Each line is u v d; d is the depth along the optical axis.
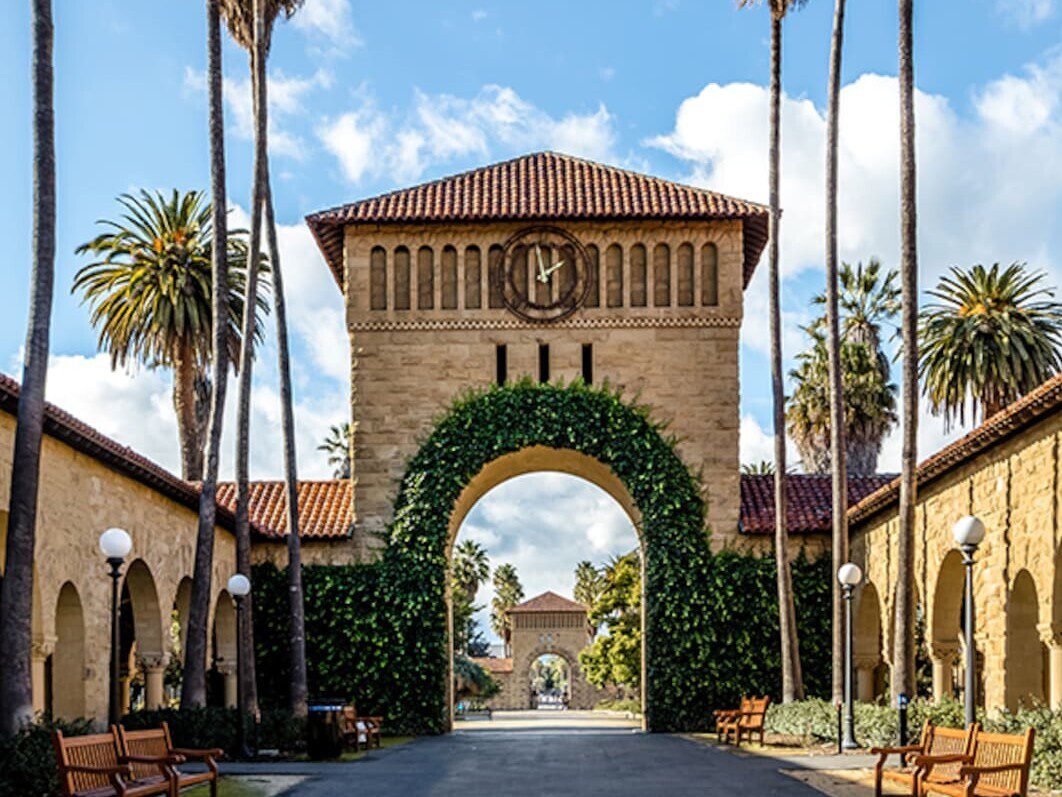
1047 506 21.59
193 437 46.09
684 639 37.06
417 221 38.19
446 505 37.62
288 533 36.03
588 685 107.88
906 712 21.47
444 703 37.56
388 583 37.34
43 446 21.80
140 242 46.38
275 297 33.69
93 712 24.27
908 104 24.95
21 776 15.51
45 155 18.36
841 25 31.64
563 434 37.69
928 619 29.12
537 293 38.44
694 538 37.38
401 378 38.22
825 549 37.88
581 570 143.38
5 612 17.06
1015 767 13.77
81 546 23.78
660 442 37.69
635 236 38.53
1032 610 23.55
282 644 37.28
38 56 18.44
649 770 21.98
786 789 18.22
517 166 41.88
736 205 38.69
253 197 31.17
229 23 32.47
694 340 38.25
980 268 44.78
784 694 33.94
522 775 21.20
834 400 32.12
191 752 17.19
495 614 155.88
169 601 29.83
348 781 20.14
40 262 18.16
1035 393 20.52
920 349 45.19
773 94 34.75
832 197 31.95
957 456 25.61
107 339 46.28
